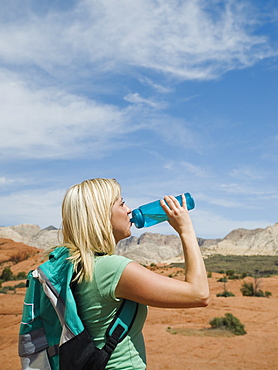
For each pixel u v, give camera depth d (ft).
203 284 4.12
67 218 4.43
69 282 4.17
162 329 64.03
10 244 311.06
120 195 4.80
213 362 42.80
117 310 4.13
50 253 4.56
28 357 4.41
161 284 4.04
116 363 4.02
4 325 63.52
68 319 4.07
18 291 122.01
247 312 83.20
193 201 4.98
